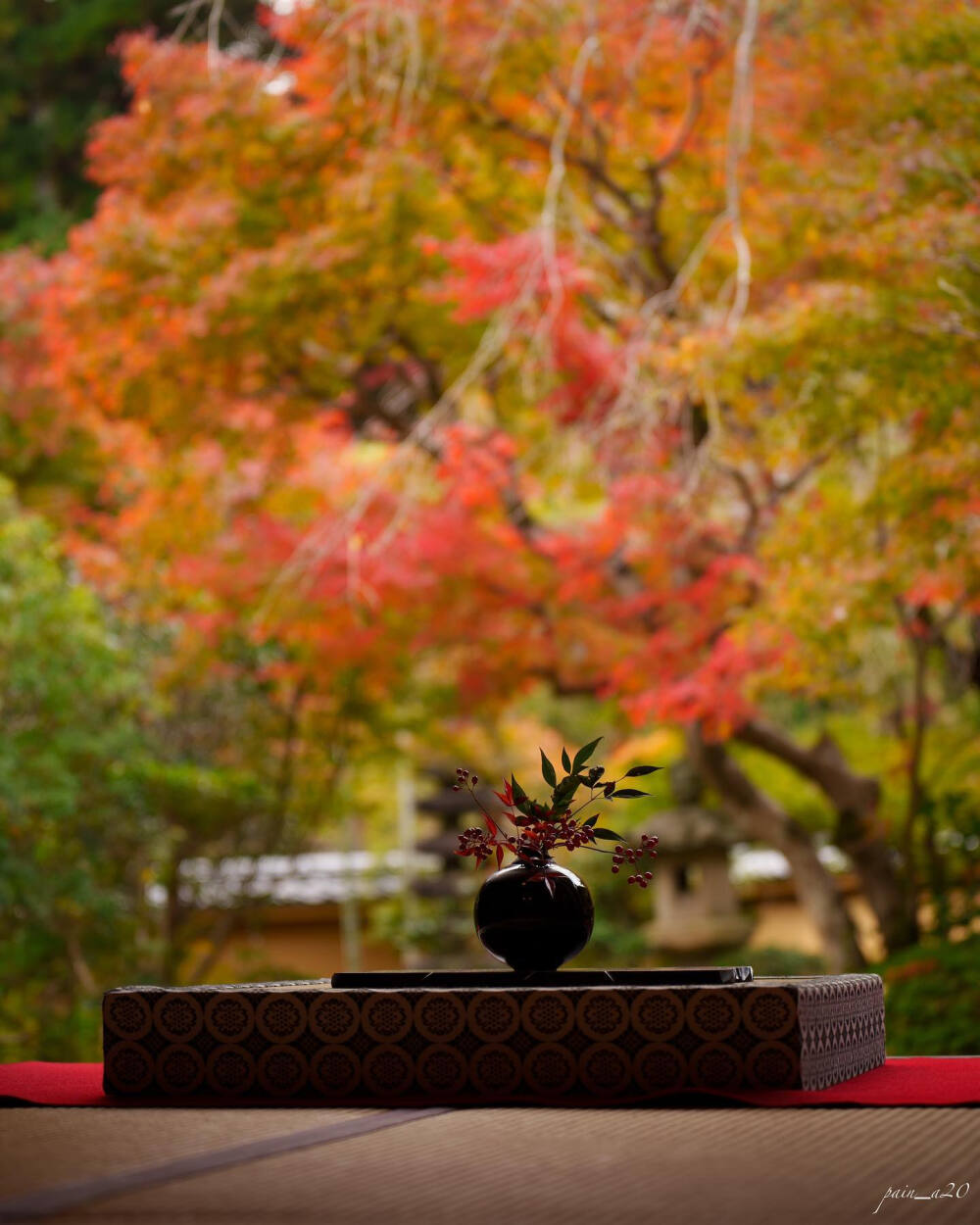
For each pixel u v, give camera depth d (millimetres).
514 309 7199
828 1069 2984
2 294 10711
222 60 7965
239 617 9734
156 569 9938
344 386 8719
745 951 11438
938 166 5738
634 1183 2021
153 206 8367
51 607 8938
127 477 10242
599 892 14164
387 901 15719
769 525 8164
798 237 6762
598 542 8531
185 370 8312
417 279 8164
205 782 10125
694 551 8484
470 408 9305
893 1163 2121
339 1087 2932
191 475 9570
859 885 9344
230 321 7836
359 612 9031
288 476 9656
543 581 8883
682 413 7762
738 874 14945
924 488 6227
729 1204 1877
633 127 7727
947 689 10906
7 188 15719
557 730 14703
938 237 5578
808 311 5988
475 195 8359
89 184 15711
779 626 7027
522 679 9867
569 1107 2748
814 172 6262
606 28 7367
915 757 8914
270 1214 1844
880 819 9297
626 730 12195
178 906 11258
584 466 8242
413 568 8898
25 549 9312
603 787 3240
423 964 14922
